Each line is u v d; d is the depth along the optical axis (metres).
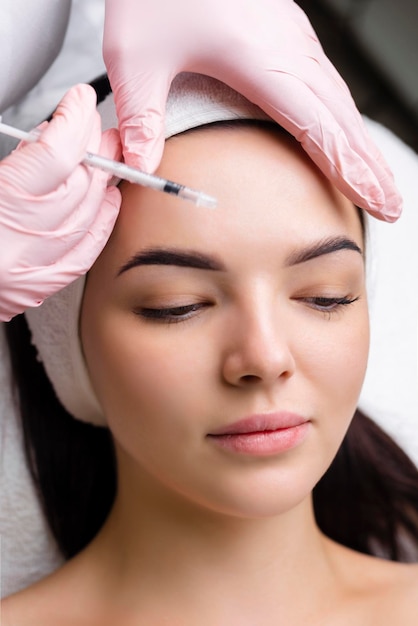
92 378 1.27
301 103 1.12
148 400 1.14
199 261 1.09
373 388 1.69
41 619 1.34
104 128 1.21
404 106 2.56
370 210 1.17
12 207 1.02
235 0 1.15
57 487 1.56
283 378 1.11
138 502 1.29
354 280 1.18
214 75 1.14
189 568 1.27
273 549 1.28
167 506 1.26
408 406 1.70
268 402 1.11
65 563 1.44
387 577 1.43
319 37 2.61
